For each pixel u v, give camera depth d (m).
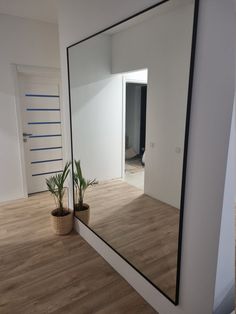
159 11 1.38
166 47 1.38
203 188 1.21
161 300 1.58
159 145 1.54
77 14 2.08
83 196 2.48
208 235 1.22
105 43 1.86
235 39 1.00
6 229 2.71
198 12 1.11
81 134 2.32
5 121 3.23
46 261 2.15
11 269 2.05
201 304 1.32
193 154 1.24
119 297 1.76
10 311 1.65
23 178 3.50
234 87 1.03
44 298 1.75
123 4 1.60
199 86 1.17
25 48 3.21
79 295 1.78
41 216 3.02
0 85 3.12
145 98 1.62
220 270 1.23
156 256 1.63
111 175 2.09
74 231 2.65
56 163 3.85
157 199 1.62
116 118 1.95
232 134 1.08
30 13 2.99
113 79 1.87
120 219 2.04
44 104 3.59
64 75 2.40
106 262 2.14
